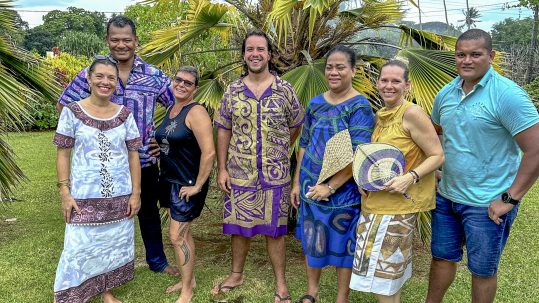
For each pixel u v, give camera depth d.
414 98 3.34
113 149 2.52
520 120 1.93
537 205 5.17
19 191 5.70
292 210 4.04
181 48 4.06
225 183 2.79
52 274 3.19
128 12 7.96
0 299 2.80
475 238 2.13
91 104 2.49
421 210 2.24
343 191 2.47
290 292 2.95
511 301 2.80
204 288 3.01
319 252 2.52
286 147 2.75
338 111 2.45
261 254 3.67
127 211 2.65
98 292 2.64
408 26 3.92
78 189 2.47
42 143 9.80
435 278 2.43
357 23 3.84
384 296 2.35
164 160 2.73
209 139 2.64
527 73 15.41
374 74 3.71
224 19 4.25
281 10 3.14
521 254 3.64
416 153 2.25
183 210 2.70
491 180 2.08
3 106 3.48
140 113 2.93
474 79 2.06
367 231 2.29
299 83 3.20
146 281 3.11
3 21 3.75
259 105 2.65
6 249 3.69
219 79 3.77
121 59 2.82
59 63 12.23
